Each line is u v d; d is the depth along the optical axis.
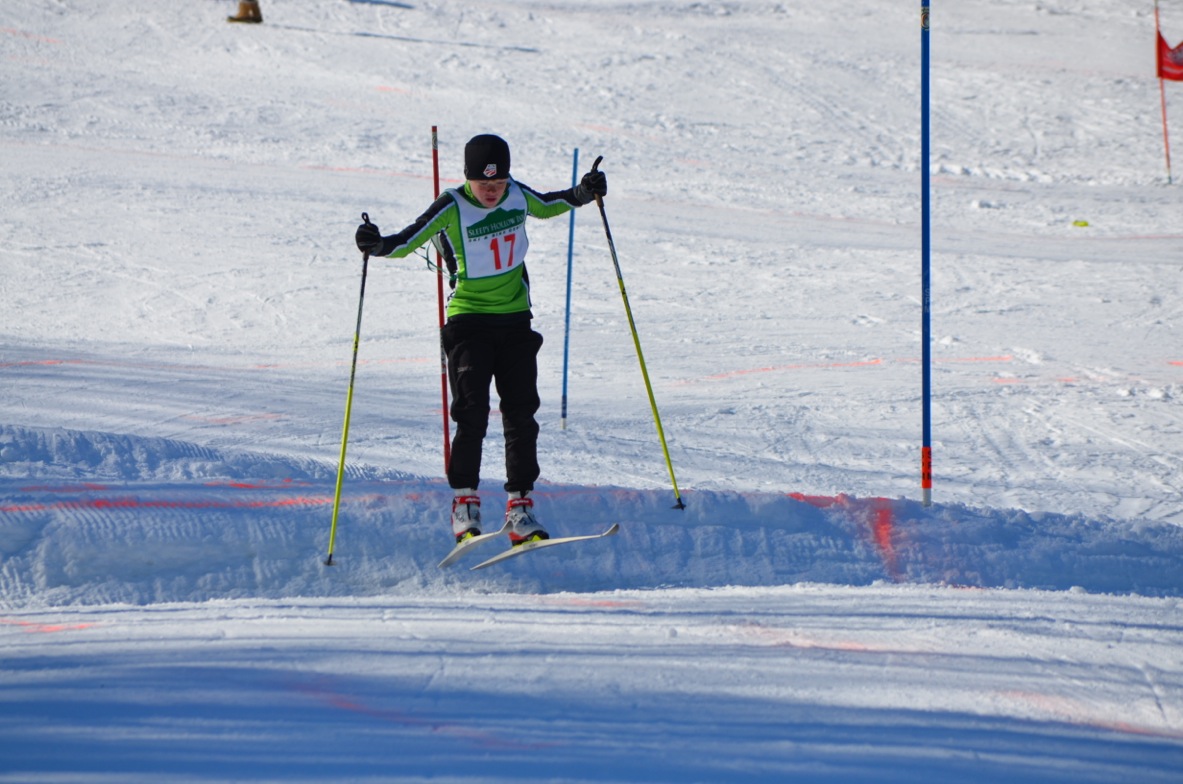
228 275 44.22
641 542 16.98
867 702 10.51
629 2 116.25
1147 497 22.81
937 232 55.50
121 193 55.69
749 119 82.25
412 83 86.00
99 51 87.50
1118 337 37.38
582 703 10.13
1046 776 9.02
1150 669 11.81
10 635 12.20
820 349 36.25
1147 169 72.69
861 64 97.62
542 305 41.72
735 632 12.77
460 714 9.73
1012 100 88.75
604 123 78.88
